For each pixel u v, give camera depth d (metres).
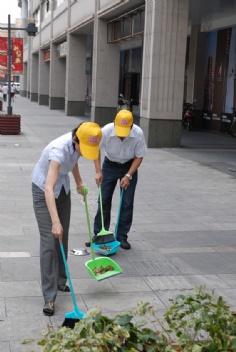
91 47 35.19
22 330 3.74
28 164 11.22
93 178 9.90
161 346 2.70
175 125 14.52
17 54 28.55
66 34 27.59
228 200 8.38
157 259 5.41
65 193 4.25
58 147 3.96
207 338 3.02
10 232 6.15
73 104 27.38
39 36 39.44
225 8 16.69
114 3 17.27
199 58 21.55
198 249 5.79
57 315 4.02
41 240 4.11
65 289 4.50
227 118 19.59
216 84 20.52
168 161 12.26
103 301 4.30
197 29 21.22
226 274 5.02
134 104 30.89
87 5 22.05
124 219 5.68
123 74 34.00
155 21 13.78
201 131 20.61
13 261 5.16
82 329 2.55
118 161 5.53
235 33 18.91
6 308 4.11
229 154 13.78
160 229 6.56
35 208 4.12
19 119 17.05
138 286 4.65
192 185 9.52
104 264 4.70
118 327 2.58
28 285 4.59
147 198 8.33
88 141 3.89
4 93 40.31
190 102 22.12
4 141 15.16
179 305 2.89
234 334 2.67
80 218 6.96
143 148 5.43
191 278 4.89
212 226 6.79
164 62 14.08
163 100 14.31
